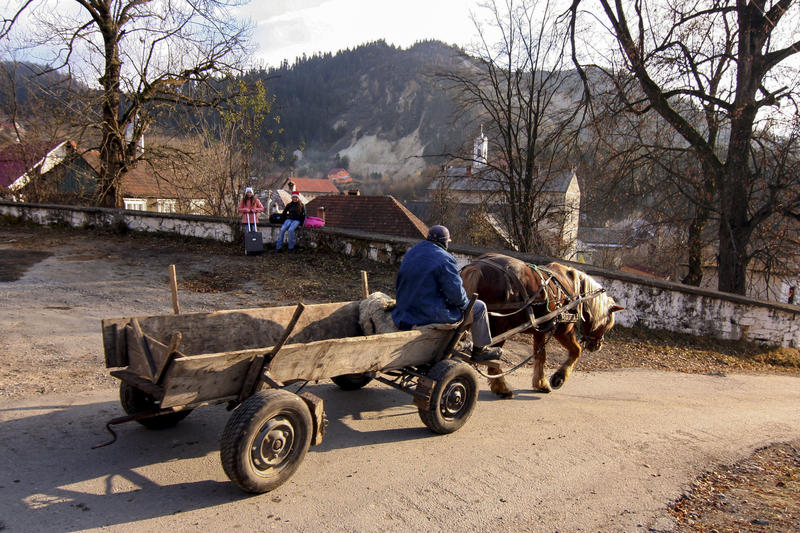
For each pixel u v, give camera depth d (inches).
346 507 149.9
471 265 243.0
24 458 160.2
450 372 198.8
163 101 812.6
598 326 301.3
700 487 183.2
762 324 462.0
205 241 588.4
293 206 563.8
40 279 410.0
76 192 956.6
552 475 181.8
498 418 234.1
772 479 196.5
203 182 914.1
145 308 356.8
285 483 161.0
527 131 824.3
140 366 162.2
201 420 202.2
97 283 411.2
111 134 790.5
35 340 277.6
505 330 245.0
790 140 592.7
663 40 614.5
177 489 152.7
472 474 176.9
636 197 705.0
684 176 665.6
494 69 839.1
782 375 408.8
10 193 899.4
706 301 450.3
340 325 221.3
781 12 583.2
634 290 438.6
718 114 614.9
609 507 162.4
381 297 221.0
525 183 831.7
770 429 259.9
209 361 143.3
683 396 307.4
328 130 7490.2
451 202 1208.8
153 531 131.1
